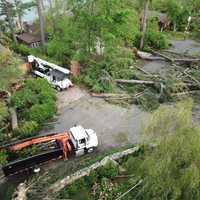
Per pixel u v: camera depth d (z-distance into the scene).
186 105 13.55
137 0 39.28
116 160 19.77
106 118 24.36
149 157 12.76
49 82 27.94
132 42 36.19
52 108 24.61
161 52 37.12
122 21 28.84
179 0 45.81
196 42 41.19
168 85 27.73
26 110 24.06
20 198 17.36
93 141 20.55
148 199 13.11
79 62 30.52
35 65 29.73
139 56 35.19
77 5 28.69
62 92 27.67
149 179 12.73
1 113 22.55
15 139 21.70
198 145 11.59
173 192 12.08
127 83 28.89
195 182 11.48
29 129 22.33
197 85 28.34
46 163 19.84
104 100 26.58
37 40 37.38
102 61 30.27
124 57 31.97
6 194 17.88
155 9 47.78
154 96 26.89
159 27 44.22
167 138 12.30
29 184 18.34
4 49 28.72
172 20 44.16
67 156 20.44
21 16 42.38
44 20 36.16
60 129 23.05
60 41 31.30
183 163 11.92
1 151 19.75
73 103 26.16
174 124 12.79
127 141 21.91
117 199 16.84
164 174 12.02
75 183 18.05
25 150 19.59
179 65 33.38
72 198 17.31
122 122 23.92
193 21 46.41
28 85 26.41
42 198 17.30
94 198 17.31
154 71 31.95
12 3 38.53
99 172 18.53
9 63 25.41
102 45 30.20
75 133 20.27
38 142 20.09
